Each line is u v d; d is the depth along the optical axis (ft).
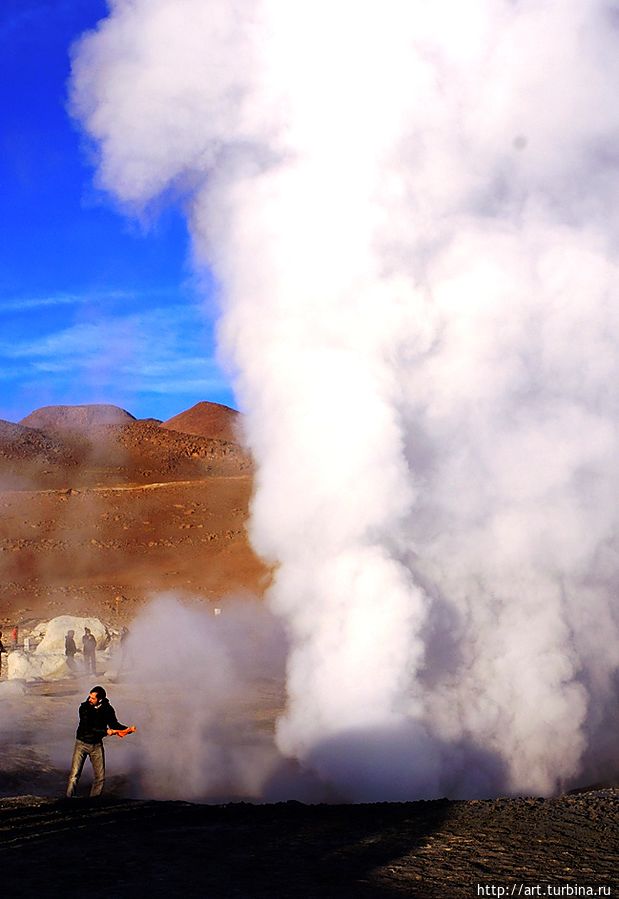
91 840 26.27
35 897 20.29
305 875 22.43
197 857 24.25
